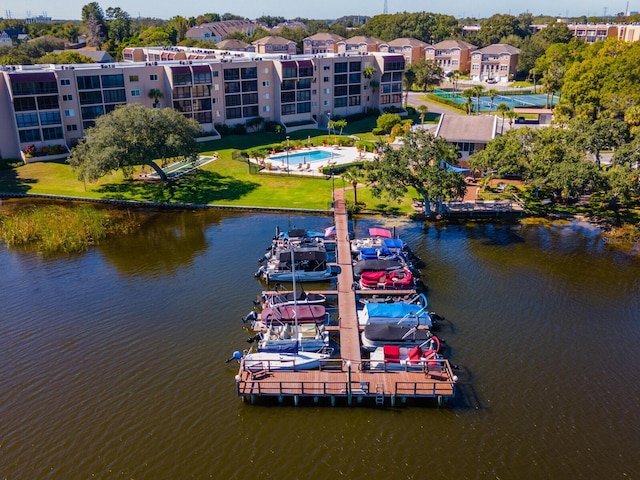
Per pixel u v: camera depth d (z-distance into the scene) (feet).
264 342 135.54
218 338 143.84
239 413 117.60
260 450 107.96
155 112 254.88
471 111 433.89
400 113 419.33
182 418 116.06
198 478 101.60
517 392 122.11
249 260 189.37
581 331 144.46
